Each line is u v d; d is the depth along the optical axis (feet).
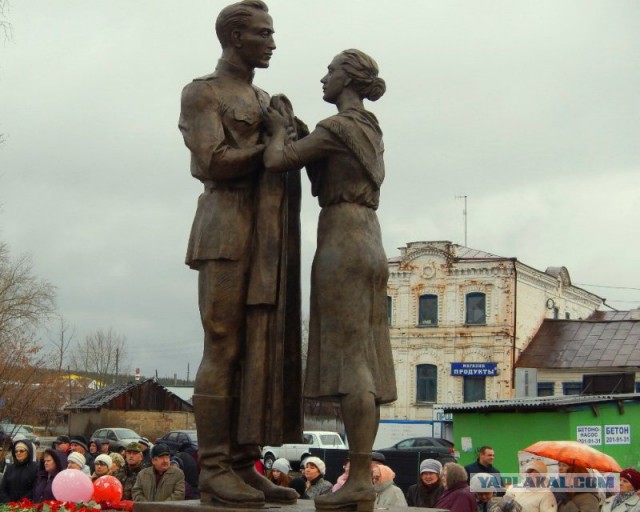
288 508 16.63
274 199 17.19
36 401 78.07
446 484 29.07
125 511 22.35
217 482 16.87
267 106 17.80
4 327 84.58
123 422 137.18
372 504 15.90
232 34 17.71
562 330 143.54
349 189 16.57
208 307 17.01
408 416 142.82
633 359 134.00
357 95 17.07
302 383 17.51
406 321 144.97
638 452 65.21
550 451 29.01
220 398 17.02
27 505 22.74
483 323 141.18
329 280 16.31
